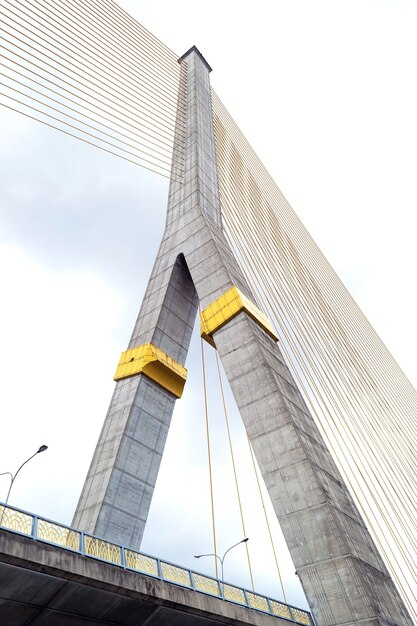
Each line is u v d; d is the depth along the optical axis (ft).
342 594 55.57
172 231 113.70
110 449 80.94
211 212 113.70
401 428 163.84
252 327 84.53
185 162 128.36
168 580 41.83
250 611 48.96
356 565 56.44
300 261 170.50
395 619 56.44
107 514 72.23
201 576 45.91
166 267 107.14
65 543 35.88
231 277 91.97
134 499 77.00
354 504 72.59
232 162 156.97
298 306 132.87
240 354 81.46
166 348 96.68
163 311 99.81
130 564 39.75
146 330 98.43
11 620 33.99
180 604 41.37
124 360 96.07
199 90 159.12
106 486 74.59
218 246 99.25
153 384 91.50
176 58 168.55
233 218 126.11
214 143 142.61
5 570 31.53
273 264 135.13
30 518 34.55
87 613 36.99
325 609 56.08
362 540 65.16
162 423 88.94
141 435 83.82
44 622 35.63
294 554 61.11
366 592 54.08
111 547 39.29
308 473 64.69
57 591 34.53
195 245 102.89
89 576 35.22
